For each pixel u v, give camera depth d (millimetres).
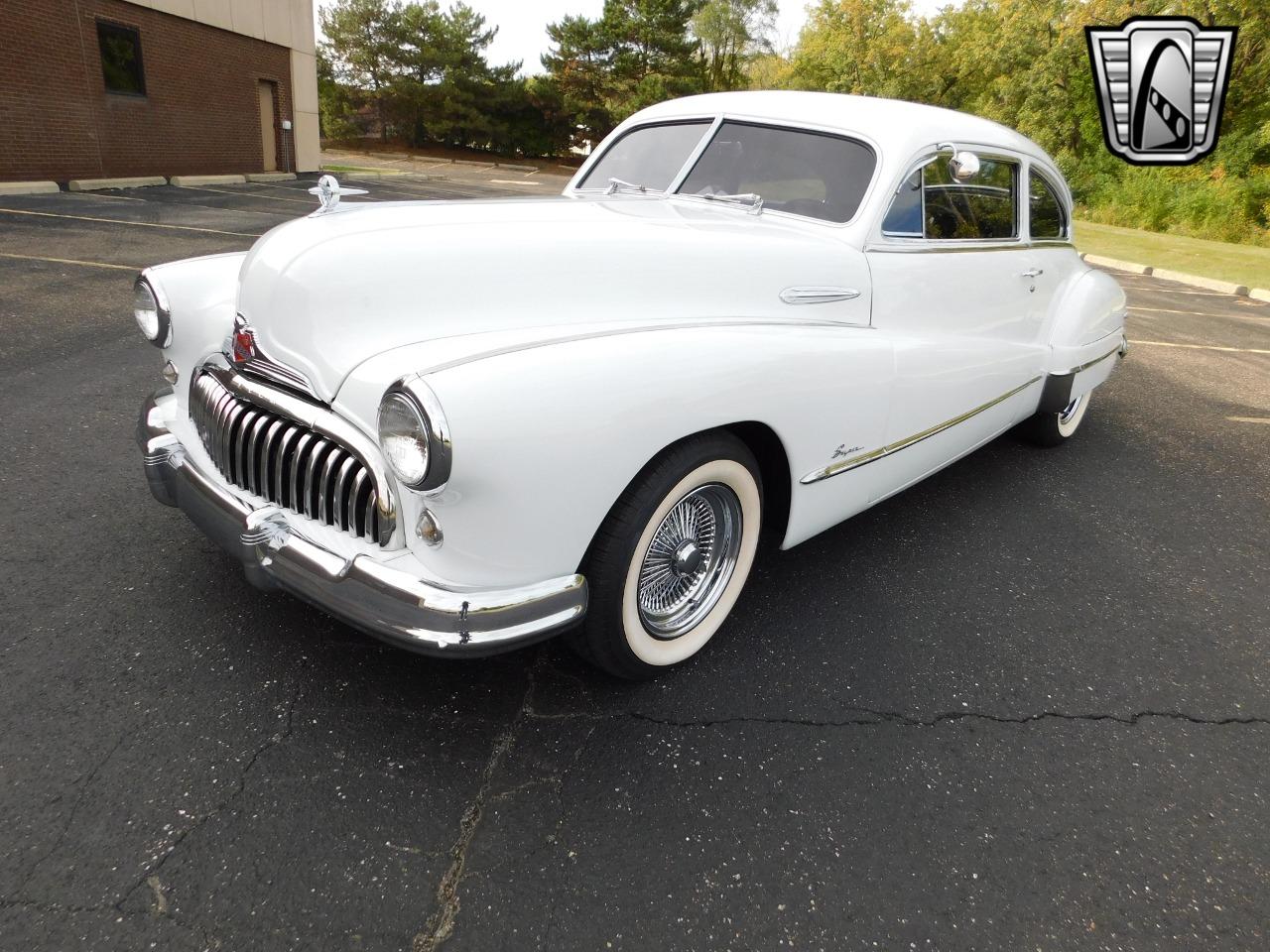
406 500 1949
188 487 2361
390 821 1940
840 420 2689
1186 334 9664
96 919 1648
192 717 2213
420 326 2051
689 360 2162
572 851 1900
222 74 16703
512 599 1939
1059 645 2912
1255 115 27172
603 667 2383
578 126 45875
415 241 2113
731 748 2268
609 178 3594
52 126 12719
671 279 2396
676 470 2189
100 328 5645
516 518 1882
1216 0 26391
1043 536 3799
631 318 2301
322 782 2035
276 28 18391
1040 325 4164
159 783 1988
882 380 2824
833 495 2846
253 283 2215
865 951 1714
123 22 13836
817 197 3061
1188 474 4785
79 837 1827
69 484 3420
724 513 2551
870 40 43031
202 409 2428
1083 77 29984
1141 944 1779
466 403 1762
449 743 2201
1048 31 31516
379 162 34594
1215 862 2014
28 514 3156
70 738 2100
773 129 3277
